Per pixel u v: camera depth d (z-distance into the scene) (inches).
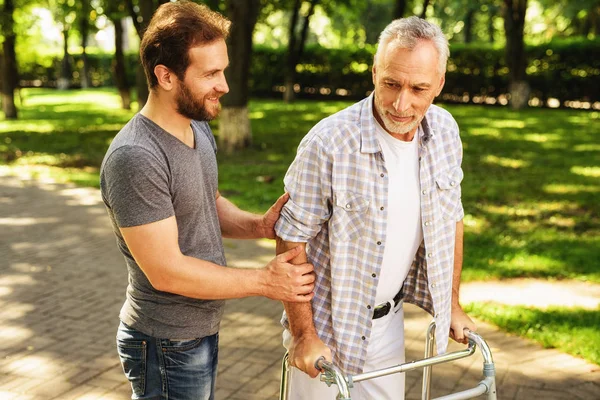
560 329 177.3
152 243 79.4
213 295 81.5
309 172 86.8
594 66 895.7
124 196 78.8
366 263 88.7
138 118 82.3
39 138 592.4
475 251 250.1
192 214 85.0
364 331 90.5
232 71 493.7
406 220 90.9
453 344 176.2
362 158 86.0
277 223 89.0
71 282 221.5
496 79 981.8
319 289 92.2
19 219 303.7
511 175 404.5
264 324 188.7
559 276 224.7
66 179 393.4
